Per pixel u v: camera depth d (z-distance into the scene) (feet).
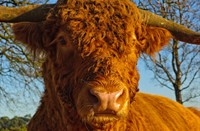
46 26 9.25
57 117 9.38
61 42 9.00
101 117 8.28
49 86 9.46
